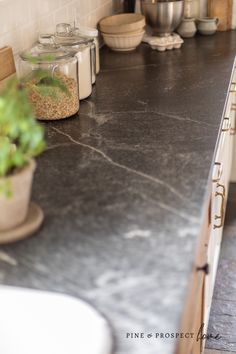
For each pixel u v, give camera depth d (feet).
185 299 3.00
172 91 6.86
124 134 5.44
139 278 3.13
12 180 3.33
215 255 7.61
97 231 3.60
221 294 8.06
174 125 5.67
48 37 6.24
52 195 4.13
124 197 4.08
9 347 3.26
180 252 3.35
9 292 3.13
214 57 8.54
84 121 5.85
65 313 3.06
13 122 3.29
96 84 7.28
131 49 9.09
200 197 4.06
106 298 2.99
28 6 6.31
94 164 4.71
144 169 4.58
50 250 3.41
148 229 3.62
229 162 9.68
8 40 5.90
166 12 8.93
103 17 9.27
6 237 3.47
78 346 3.02
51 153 4.98
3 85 5.63
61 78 5.78
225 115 6.75
